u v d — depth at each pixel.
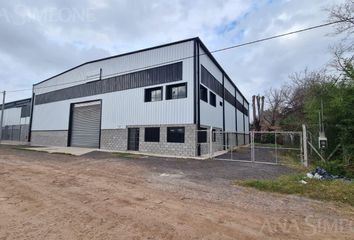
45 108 31.33
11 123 39.50
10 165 11.55
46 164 12.21
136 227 4.17
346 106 11.25
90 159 14.68
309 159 13.39
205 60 20.23
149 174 9.86
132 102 20.84
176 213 4.96
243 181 8.48
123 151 20.27
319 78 19.56
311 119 14.28
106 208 5.21
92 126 24.64
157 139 18.84
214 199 6.16
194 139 16.94
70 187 7.17
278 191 7.18
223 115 25.56
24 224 4.25
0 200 5.70
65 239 3.66
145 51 20.41
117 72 22.44
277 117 37.44
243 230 4.13
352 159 10.58
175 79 18.33
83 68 25.94
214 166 12.51
